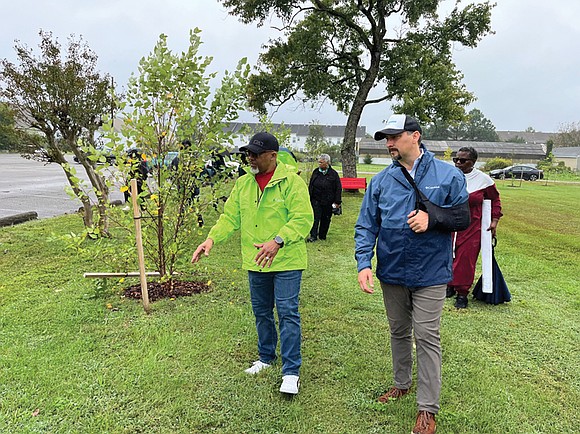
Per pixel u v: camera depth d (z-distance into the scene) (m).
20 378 3.22
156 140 4.78
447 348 3.97
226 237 3.38
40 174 24.78
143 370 3.38
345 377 3.40
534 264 7.43
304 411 2.96
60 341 3.85
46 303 4.73
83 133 7.41
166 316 4.46
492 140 99.31
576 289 5.98
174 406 2.96
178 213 5.14
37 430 2.68
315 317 4.62
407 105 15.88
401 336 2.99
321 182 8.61
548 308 5.16
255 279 3.26
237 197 3.37
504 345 4.10
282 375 3.31
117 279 5.36
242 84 4.87
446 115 17.39
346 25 17.22
